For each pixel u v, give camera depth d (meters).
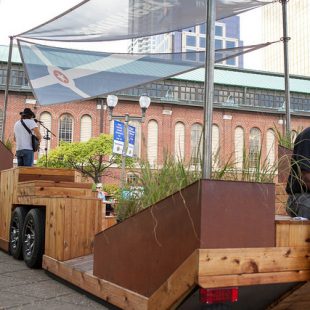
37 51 8.68
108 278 4.04
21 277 5.36
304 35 40.44
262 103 54.34
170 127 50.16
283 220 3.11
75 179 6.97
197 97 51.47
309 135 3.47
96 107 47.28
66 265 4.91
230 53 8.84
